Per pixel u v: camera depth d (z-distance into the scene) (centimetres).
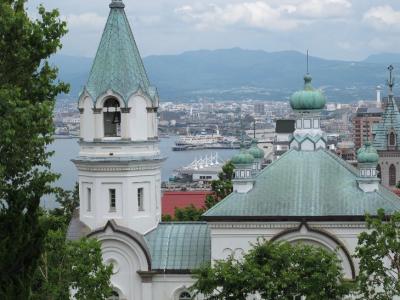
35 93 7862
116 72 11244
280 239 10612
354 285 8875
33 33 7588
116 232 11131
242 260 10012
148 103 11350
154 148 11550
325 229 10612
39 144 7525
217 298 8956
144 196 11444
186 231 11581
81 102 11338
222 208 10831
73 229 11406
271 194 10912
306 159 11256
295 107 11531
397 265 8825
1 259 6800
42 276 8662
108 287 9594
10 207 7044
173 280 11244
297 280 8725
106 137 11325
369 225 8994
